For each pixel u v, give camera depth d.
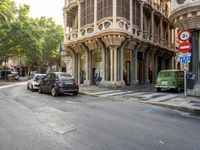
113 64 19.84
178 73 16.78
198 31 12.97
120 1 19.70
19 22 35.03
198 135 5.70
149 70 26.00
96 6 20.83
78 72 25.00
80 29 23.12
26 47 36.25
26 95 15.17
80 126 6.48
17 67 68.50
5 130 6.08
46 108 9.56
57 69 56.81
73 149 4.66
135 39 21.33
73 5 24.30
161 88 17.19
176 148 4.74
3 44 35.53
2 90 19.36
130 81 22.27
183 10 12.58
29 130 6.07
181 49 11.30
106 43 19.86
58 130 6.06
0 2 26.34
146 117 7.87
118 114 8.34
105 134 5.70
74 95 15.37
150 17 25.48
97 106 10.24
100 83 20.97
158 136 5.57
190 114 8.74
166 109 9.77
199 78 13.04
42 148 4.73
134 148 4.72
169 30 30.56
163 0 28.80
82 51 24.05
